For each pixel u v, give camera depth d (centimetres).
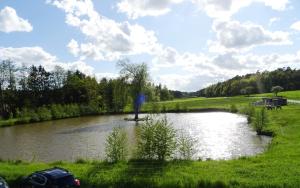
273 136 5975
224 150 4988
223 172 2978
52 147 5678
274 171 2944
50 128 8631
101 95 14950
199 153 4797
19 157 4919
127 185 2666
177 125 8388
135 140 5750
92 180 2752
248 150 4925
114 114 12675
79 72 17325
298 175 2770
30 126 9312
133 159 3622
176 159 3622
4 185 2170
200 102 17425
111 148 3775
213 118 10100
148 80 10538
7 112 11862
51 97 14850
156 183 2650
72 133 7400
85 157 4681
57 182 2244
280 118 7700
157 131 3612
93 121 10138
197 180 2666
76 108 12294
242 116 10500
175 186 2598
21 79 13912
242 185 2559
